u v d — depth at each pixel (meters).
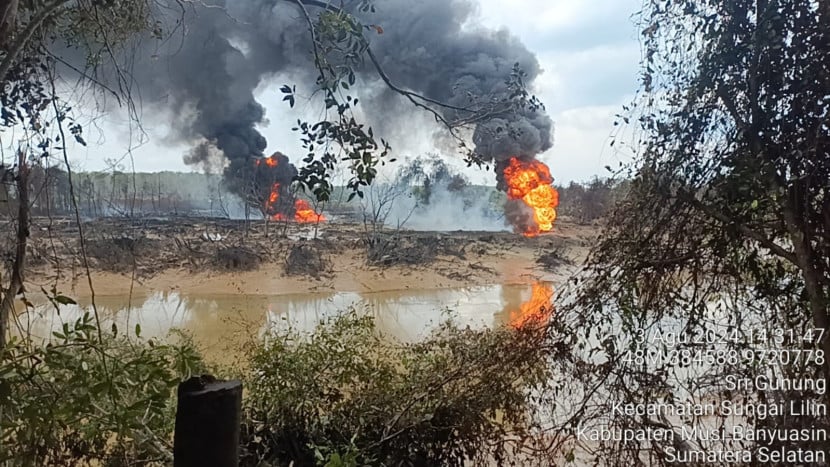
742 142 2.37
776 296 2.44
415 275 16.62
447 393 3.52
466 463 3.62
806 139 2.20
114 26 2.73
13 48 1.79
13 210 2.16
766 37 2.22
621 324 2.75
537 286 12.31
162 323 9.37
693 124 2.50
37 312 2.70
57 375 1.68
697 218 2.56
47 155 2.35
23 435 1.62
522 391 3.32
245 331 5.65
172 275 15.62
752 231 2.33
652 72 2.64
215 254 17.08
